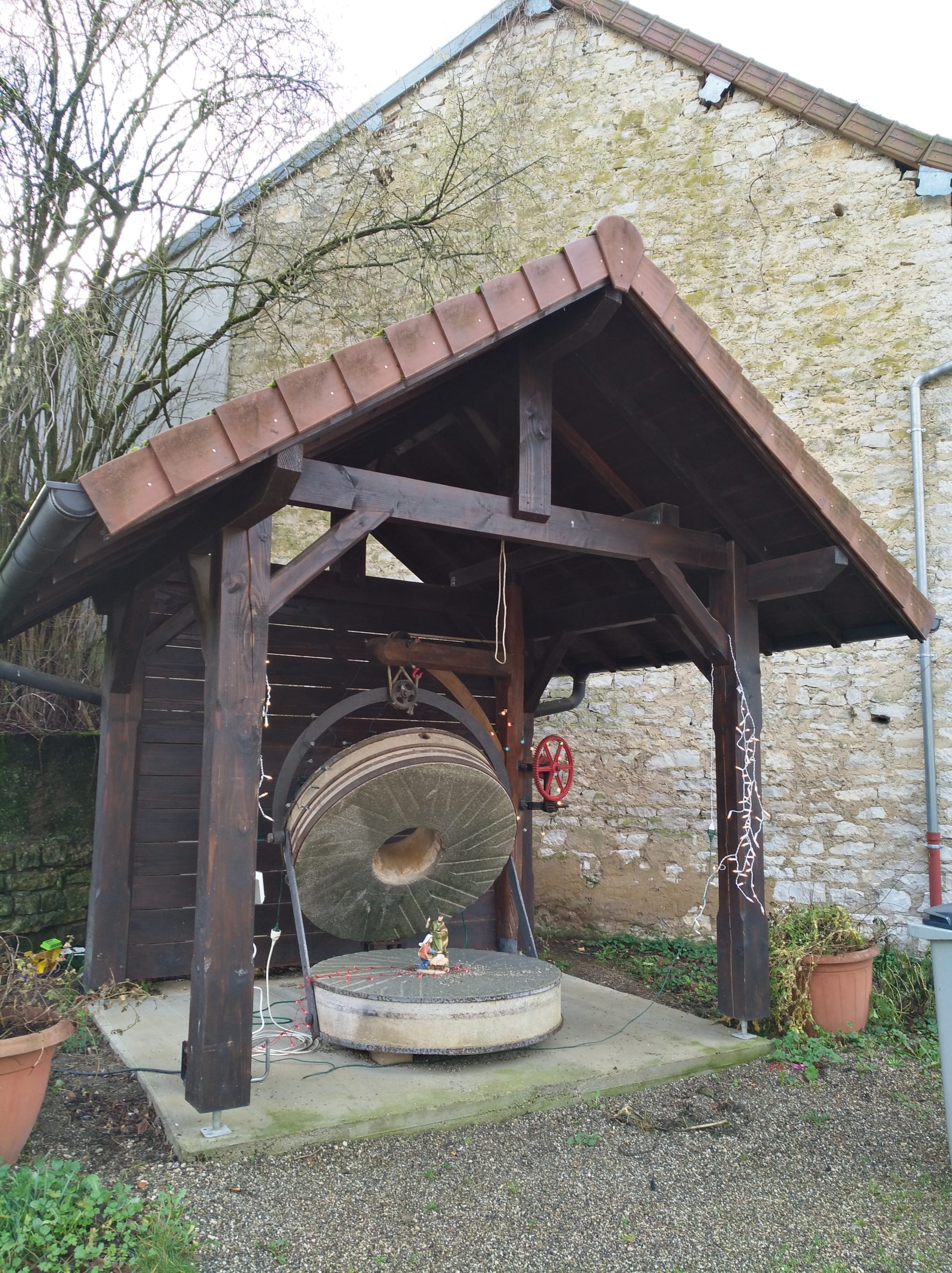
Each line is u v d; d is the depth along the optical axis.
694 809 7.30
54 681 5.77
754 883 4.69
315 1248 2.70
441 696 4.98
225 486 3.41
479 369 4.38
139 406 8.88
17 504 7.35
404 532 6.48
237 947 3.26
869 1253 2.88
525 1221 2.95
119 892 5.21
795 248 7.27
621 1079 4.05
